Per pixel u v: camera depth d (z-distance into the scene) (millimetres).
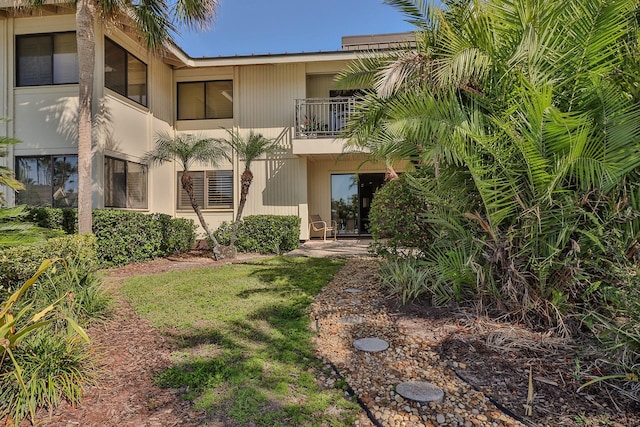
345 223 13086
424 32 4703
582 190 3434
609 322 3025
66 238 4625
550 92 3166
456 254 4137
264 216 10352
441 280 4352
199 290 5527
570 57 3480
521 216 3627
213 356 3201
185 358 3164
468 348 3283
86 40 6805
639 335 2604
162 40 7820
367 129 5113
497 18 3689
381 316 4227
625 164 3170
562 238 3404
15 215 4438
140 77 10156
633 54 3471
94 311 4039
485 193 3662
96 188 8281
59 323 3330
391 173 7047
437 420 2340
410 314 4207
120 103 9195
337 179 13117
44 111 8523
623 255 3207
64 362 2711
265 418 2322
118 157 9094
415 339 3557
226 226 10711
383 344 3459
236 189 11773
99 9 7289
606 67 3469
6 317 2479
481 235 4117
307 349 3367
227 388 2672
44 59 8547
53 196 8492
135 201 9844
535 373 2848
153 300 4957
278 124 11727
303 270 7133
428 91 4004
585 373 2783
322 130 11406
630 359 2734
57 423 2289
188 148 9125
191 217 11922
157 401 2520
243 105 11844
